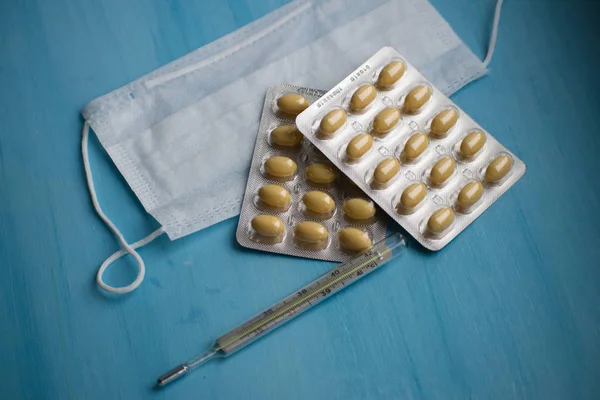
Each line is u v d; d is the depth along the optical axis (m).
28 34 0.46
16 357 0.40
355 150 0.41
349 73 0.45
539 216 0.43
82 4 0.46
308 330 0.40
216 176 0.43
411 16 0.46
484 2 0.48
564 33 0.47
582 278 0.42
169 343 0.40
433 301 0.41
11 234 0.42
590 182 0.44
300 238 0.41
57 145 0.44
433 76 0.45
